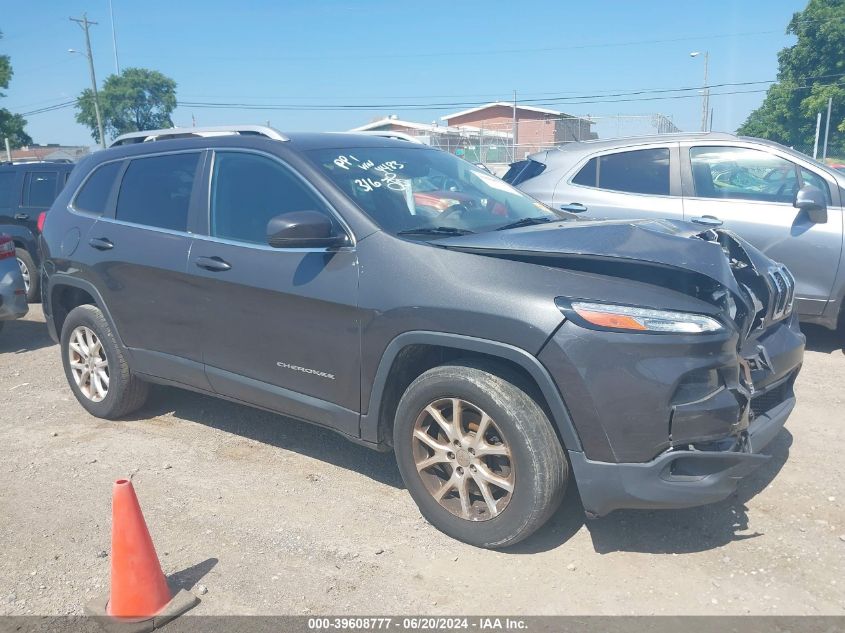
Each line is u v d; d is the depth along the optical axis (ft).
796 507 12.89
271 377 13.83
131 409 17.62
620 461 10.56
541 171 25.39
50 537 12.75
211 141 15.15
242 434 16.85
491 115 205.87
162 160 15.94
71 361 18.11
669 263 10.86
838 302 21.18
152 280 15.33
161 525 12.99
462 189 14.90
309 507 13.47
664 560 11.50
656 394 10.30
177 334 15.19
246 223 14.10
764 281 13.04
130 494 10.39
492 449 11.36
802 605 10.36
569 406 10.62
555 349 10.55
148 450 16.15
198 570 11.59
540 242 11.53
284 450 15.96
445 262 11.67
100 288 16.51
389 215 12.92
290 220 12.09
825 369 20.18
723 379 10.83
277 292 13.23
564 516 12.80
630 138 24.48
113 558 10.37
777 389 13.35
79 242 16.92
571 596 10.71
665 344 10.36
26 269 33.01
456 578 11.23
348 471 14.89
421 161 15.31
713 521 12.54
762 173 22.41
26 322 29.66
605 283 10.82
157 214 15.65
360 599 10.80
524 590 10.89
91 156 17.95
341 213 12.83
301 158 13.62
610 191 23.98
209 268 14.24
